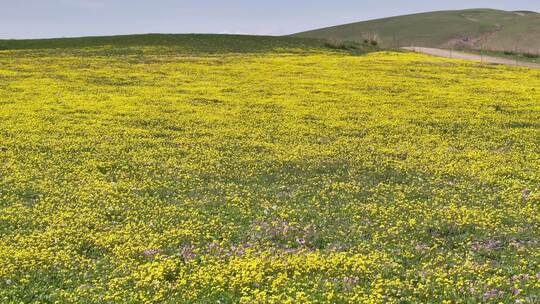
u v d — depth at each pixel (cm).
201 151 2777
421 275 1335
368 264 1397
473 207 1958
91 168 2458
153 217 1842
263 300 1173
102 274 1387
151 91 4284
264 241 1630
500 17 13575
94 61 5638
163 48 6744
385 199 2061
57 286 1318
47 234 1639
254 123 3397
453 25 12475
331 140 3052
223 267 1381
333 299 1184
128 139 2988
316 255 1454
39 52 6284
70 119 3397
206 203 1998
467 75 5266
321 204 2009
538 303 1167
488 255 1529
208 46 7000
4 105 3700
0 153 2641
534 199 2061
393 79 4938
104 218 1831
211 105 3872
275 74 5119
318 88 4500
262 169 2478
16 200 2008
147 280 1289
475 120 3525
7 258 1442
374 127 3350
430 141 3061
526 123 3481
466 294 1221
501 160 2669
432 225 1761
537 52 7625
